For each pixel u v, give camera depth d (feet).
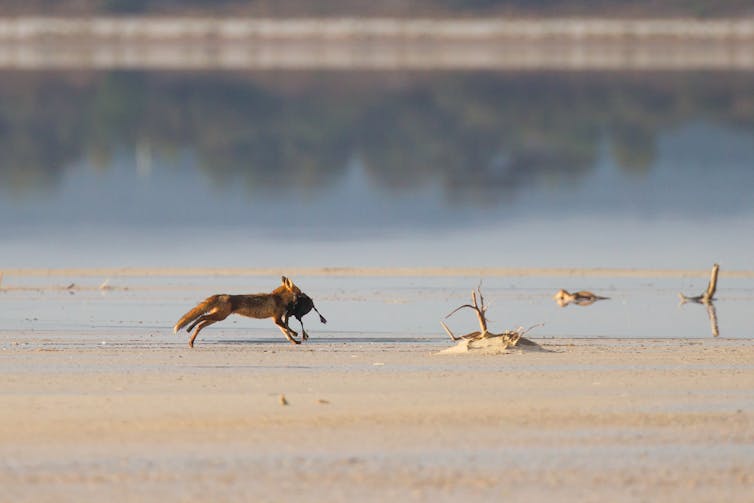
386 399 168.04
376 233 463.42
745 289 320.50
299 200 581.94
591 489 126.41
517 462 135.64
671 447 142.41
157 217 519.19
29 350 212.43
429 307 285.64
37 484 126.11
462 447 141.79
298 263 378.32
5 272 342.64
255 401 166.40
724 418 156.97
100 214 527.40
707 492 125.90
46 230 472.03
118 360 201.98
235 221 505.25
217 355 209.46
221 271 348.38
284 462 134.92
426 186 653.71
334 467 133.08
